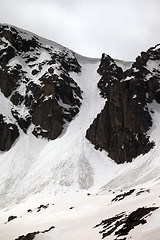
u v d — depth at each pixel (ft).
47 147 471.21
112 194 279.90
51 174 380.58
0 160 463.42
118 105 432.66
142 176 312.50
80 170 379.55
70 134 479.00
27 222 252.83
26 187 372.79
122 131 415.44
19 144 490.49
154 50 520.01
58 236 168.04
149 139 385.50
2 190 380.37
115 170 378.12
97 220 180.75
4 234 227.20
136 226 123.54
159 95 449.06
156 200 166.20
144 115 412.16
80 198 305.12
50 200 327.67
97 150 424.46
